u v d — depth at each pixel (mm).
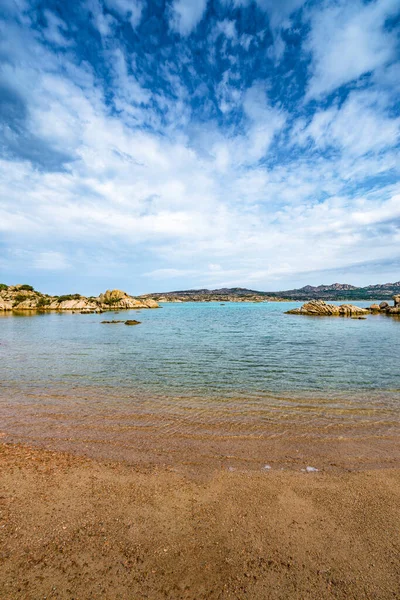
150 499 5820
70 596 3785
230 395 13008
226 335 36969
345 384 14766
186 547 4598
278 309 131500
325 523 5156
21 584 3932
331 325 50625
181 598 3781
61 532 4895
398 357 22000
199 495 5969
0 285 122312
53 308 109625
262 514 5395
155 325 52375
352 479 6586
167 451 7918
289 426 9625
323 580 4031
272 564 4293
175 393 13320
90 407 11461
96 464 7219
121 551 4508
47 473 6781
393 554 4453
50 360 21109
